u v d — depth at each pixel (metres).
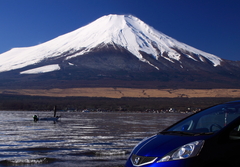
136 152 5.50
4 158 10.54
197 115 6.37
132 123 32.41
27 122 33.34
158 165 5.02
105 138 17.27
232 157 4.92
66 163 9.66
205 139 5.08
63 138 17.14
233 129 5.18
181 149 5.04
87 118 44.50
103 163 9.66
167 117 50.06
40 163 9.66
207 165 4.87
